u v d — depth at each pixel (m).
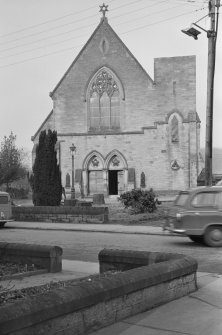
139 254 8.96
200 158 49.91
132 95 50.69
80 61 51.97
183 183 48.97
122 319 6.47
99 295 6.02
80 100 51.81
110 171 51.28
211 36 20.88
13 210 28.61
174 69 49.88
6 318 4.74
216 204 15.41
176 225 15.91
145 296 6.95
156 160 49.66
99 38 51.69
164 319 6.59
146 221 24.81
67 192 50.94
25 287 8.09
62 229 22.84
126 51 51.03
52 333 5.29
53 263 9.93
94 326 5.95
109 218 25.58
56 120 52.09
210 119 20.80
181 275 7.84
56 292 5.54
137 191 27.28
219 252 13.96
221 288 8.55
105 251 9.40
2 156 56.34
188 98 49.44
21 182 64.06
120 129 50.88
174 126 49.44
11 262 10.58
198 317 6.71
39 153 30.44
